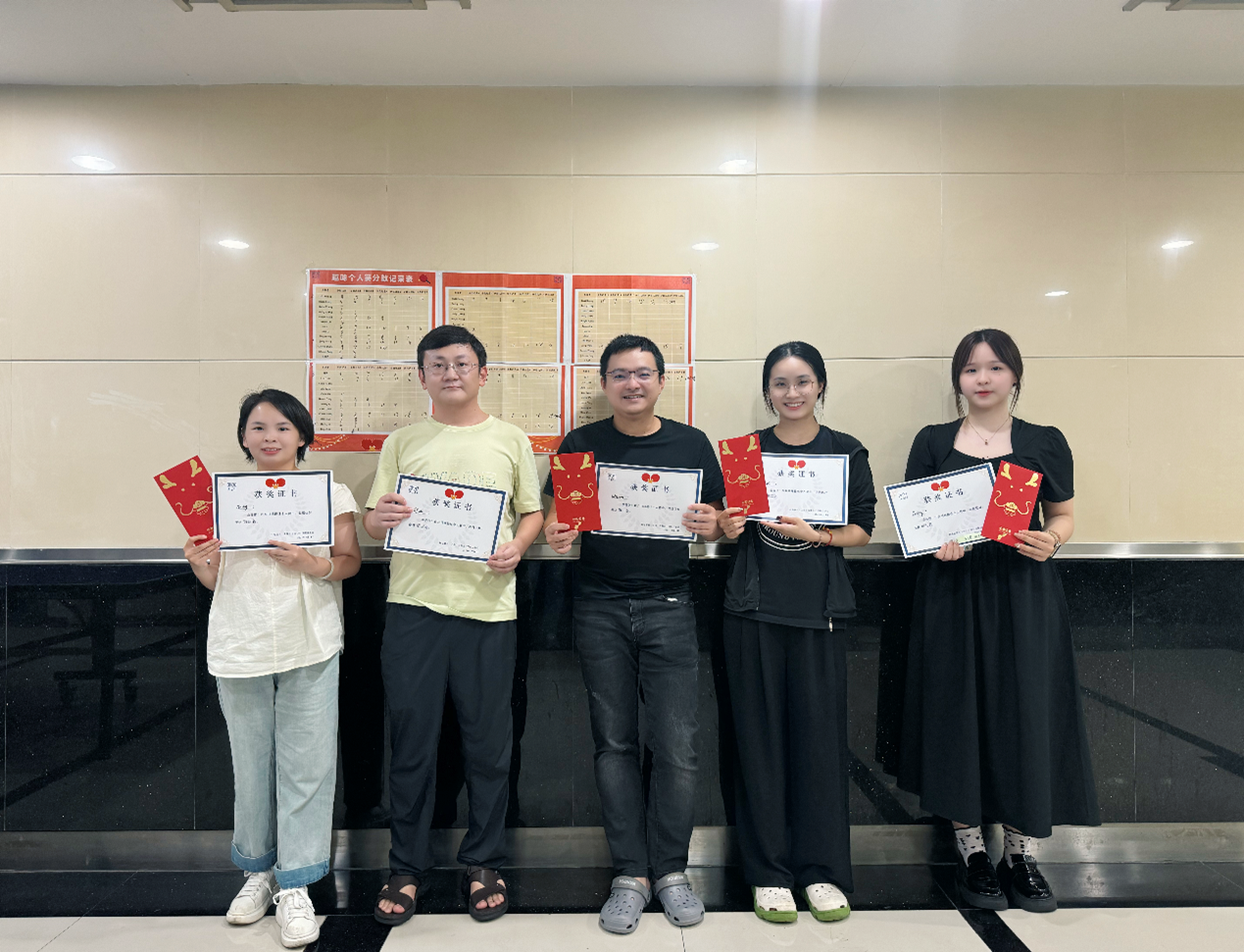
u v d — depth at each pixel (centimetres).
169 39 189
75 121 208
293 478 173
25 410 208
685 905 176
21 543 208
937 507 184
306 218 210
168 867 202
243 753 176
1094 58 201
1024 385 213
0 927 175
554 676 205
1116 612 209
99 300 208
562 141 212
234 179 209
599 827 205
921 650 192
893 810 207
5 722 204
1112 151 214
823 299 213
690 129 212
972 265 213
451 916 179
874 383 213
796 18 183
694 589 207
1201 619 209
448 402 182
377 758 204
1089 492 213
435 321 210
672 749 180
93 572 204
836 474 181
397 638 180
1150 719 208
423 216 210
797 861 181
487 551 177
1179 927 175
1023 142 213
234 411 209
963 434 195
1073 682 184
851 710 208
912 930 173
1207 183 214
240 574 173
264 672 171
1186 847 207
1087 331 213
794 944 168
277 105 210
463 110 211
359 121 210
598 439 189
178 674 203
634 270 212
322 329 209
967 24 186
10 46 191
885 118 213
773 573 180
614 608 182
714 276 212
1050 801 177
